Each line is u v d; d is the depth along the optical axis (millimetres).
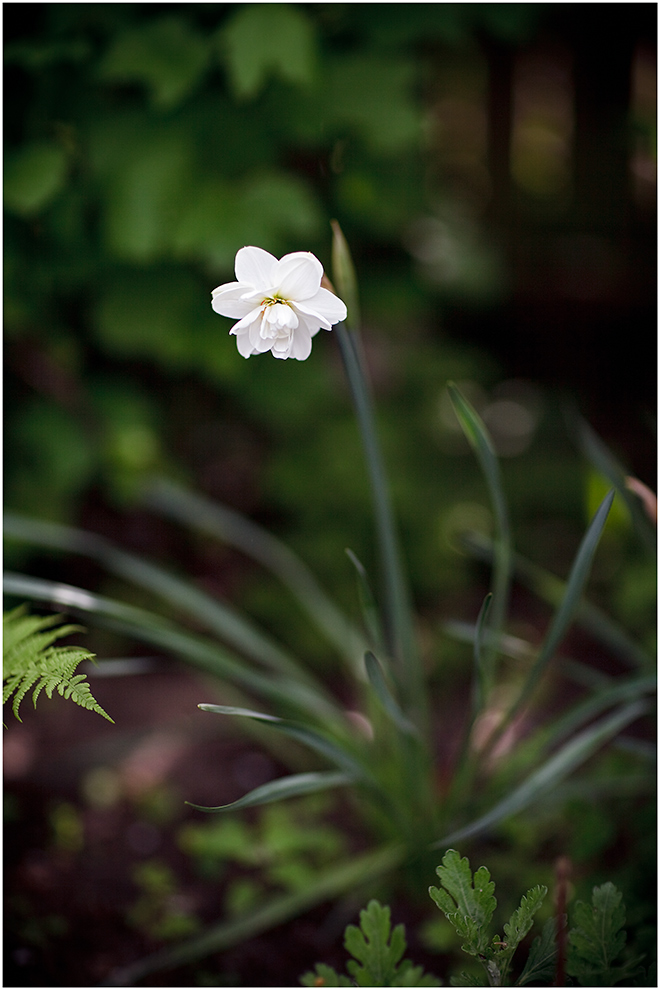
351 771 950
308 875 1028
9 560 1277
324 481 1495
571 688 1323
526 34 1394
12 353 1357
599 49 2547
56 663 905
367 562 1474
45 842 1071
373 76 1241
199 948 962
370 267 1582
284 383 1425
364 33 1272
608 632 1081
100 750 1168
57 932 1004
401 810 1000
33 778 1130
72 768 1146
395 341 1877
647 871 996
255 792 891
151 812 1111
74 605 961
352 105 1222
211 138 1224
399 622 1035
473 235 2004
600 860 1052
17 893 1023
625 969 872
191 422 1679
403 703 1049
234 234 1160
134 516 1564
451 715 1247
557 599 1119
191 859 1074
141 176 1179
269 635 1395
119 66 1157
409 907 1029
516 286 2580
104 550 1097
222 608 1103
